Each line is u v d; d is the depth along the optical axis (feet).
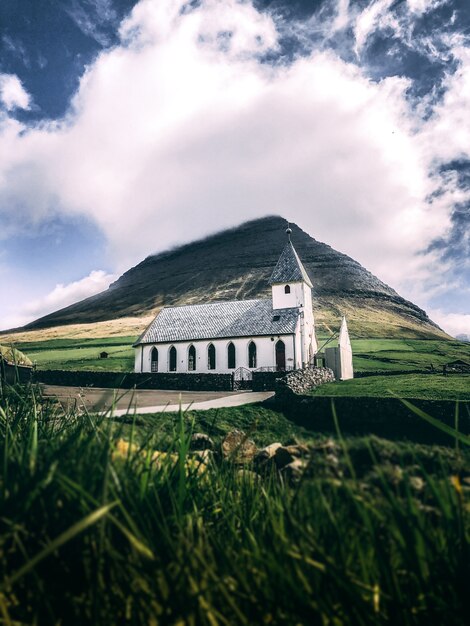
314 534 5.72
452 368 161.89
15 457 6.76
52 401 12.93
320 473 6.33
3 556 5.29
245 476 9.64
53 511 5.62
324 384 126.11
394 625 4.58
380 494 5.72
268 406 93.71
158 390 137.28
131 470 7.34
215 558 6.01
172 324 227.81
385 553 5.00
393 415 77.10
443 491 5.25
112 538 6.00
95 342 493.36
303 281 215.92
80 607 4.94
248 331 205.77
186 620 4.67
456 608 4.49
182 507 7.16
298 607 4.76
